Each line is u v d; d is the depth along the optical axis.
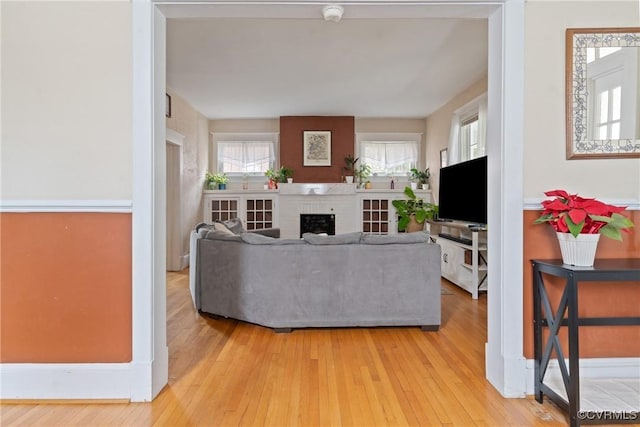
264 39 3.55
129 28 1.88
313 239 2.95
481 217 3.88
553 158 1.93
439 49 3.80
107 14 1.88
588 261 1.70
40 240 1.89
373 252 2.95
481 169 3.89
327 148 6.74
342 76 4.60
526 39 1.91
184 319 3.27
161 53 1.99
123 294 1.90
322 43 3.65
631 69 1.92
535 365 1.88
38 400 1.88
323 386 2.02
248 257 3.04
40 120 1.89
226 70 4.39
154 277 1.92
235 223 5.07
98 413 1.77
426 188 6.63
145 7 1.87
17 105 1.89
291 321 2.94
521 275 1.91
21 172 1.89
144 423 1.68
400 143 6.96
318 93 5.32
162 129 2.00
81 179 1.89
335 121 6.73
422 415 1.74
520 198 1.90
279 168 6.82
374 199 6.63
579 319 1.78
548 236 1.94
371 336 2.83
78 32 1.88
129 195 1.89
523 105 1.91
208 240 3.38
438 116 6.23
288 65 4.23
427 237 3.02
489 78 2.06
